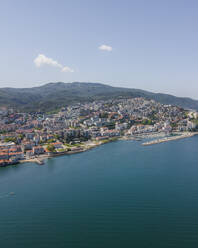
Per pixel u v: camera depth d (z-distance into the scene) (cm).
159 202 13675
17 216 12462
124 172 19650
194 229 10919
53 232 10981
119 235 10681
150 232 10825
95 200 14188
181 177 18012
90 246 9938
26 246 10019
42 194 15325
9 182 17838
